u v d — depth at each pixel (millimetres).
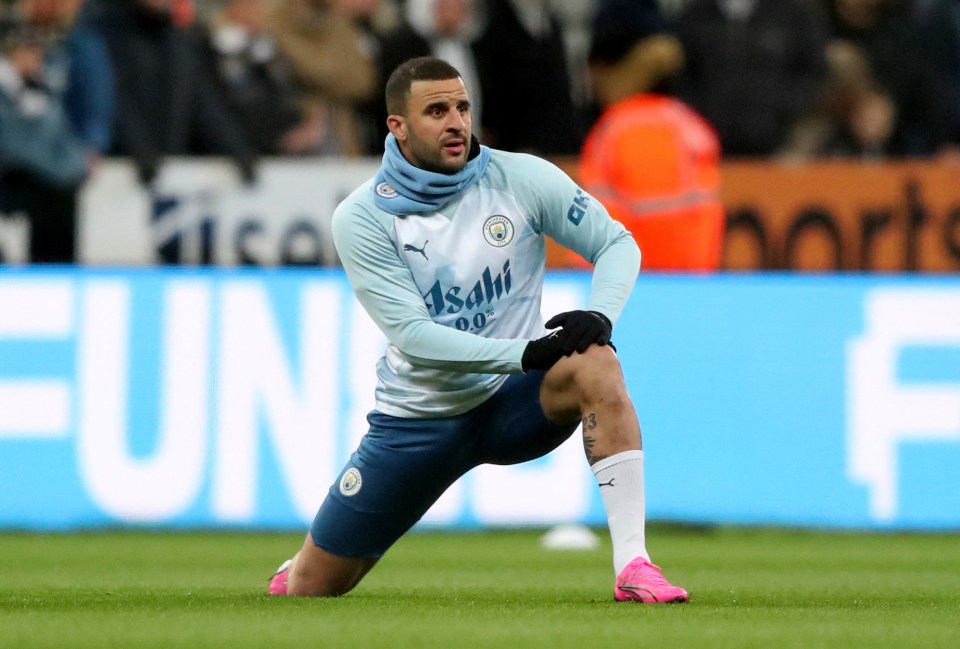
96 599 19109
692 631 14523
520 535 36062
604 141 37219
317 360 35594
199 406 35719
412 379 18453
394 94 17891
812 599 19578
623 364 36219
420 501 19297
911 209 39656
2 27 39719
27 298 35812
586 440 17406
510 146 44344
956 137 49375
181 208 40188
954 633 14609
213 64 42469
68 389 35781
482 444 18844
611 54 37281
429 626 14969
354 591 21047
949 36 49562
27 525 35750
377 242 18078
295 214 40312
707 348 36281
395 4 47156
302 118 43656
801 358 36250
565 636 14031
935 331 36094
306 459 35594
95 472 35719
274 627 14922
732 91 46312
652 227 36969
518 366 17469
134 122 41000
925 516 36062
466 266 18141
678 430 36156
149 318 35781
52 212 39875
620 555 17469
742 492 36156
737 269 39656
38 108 39594
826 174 39625
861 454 36125
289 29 43594
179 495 35719
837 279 36312
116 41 40906
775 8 46594
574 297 35594
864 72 48375
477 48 44219
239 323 35750
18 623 15438
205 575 25016
